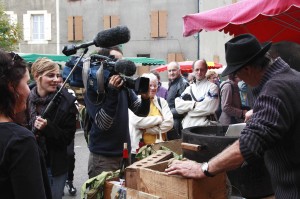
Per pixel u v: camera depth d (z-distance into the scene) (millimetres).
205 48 21891
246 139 2100
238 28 4988
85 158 9125
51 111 3414
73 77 3299
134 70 2959
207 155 2891
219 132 3504
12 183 1688
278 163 2297
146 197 2328
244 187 2906
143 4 23156
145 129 4504
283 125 2115
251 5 4059
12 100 1825
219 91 5949
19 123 1894
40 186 1724
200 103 5309
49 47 23562
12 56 1908
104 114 3082
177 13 22953
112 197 2568
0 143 1701
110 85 2938
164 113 4621
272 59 2371
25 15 23453
